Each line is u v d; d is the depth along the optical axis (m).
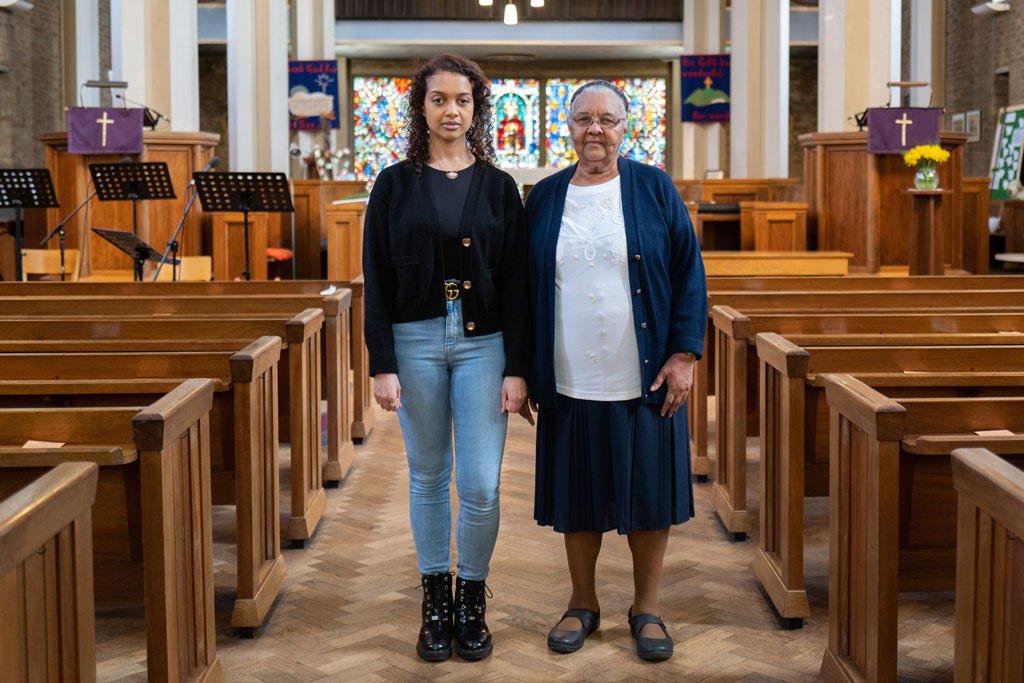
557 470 3.01
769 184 12.26
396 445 5.74
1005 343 3.89
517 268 2.92
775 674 2.93
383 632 3.23
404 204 2.85
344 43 18.91
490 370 2.92
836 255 7.37
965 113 16.72
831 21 9.67
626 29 19.12
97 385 3.30
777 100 13.52
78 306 4.79
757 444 5.81
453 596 3.35
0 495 2.53
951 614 3.38
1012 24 15.42
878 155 8.95
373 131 20.52
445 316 2.88
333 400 4.89
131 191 7.62
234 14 13.39
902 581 2.83
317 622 3.32
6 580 1.64
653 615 3.11
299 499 4.02
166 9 9.81
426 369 2.91
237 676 2.92
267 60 13.53
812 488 3.65
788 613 3.24
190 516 2.67
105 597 2.81
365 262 2.88
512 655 3.06
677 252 2.95
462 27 19.06
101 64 17.19
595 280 2.92
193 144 9.40
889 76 9.63
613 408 2.94
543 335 2.95
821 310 4.61
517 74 20.58
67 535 1.93
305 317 4.14
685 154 17.16
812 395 3.58
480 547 3.01
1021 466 2.54
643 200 2.93
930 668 2.96
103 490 2.72
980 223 10.92
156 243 9.38
